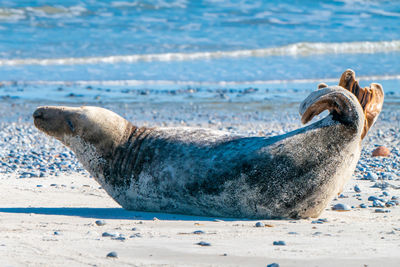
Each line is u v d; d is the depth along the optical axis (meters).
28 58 106.69
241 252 17.33
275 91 87.94
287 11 163.25
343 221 24.66
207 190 25.56
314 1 175.75
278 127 64.50
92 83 92.25
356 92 26.58
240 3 168.38
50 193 33.91
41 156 49.16
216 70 104.12
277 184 24.59
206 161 25.75
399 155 48.78
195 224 23.75
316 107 23.94
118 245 18.55
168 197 26.75
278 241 18.81
